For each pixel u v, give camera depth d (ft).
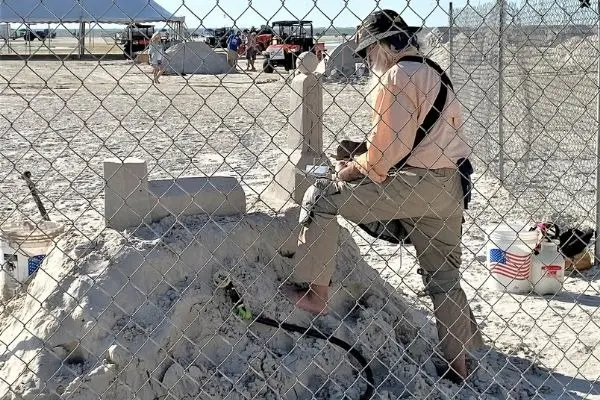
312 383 14.35
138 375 12.85
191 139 46.32
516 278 20.53
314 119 18.43
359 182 13.87
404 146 13.33
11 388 12.55
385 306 16.02
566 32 23.75
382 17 13.44
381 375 14.98
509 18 26.50
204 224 14.87
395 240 14.97
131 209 14.75
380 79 13.30
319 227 14.16
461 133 14.03
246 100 64.90
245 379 13.71
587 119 28.02
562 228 23.40
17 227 18.11
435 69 13.61
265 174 35.83
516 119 32.55
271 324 14.38
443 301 14.80
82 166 37.65
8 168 36.60
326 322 14.99
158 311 13.50
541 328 17.24
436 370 15.58
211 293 14.14
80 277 13.57
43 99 64.90
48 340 13.10
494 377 14.98
